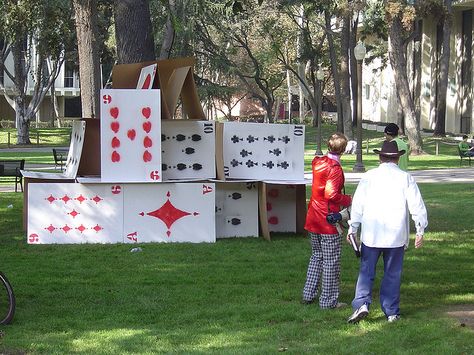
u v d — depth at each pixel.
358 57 31.58
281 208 15.24
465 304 9.35
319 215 9.05
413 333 7.87
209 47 55.66
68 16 49.72
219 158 14.45
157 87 14.80
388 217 8.19
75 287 10.44
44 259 12.56
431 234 15.23
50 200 14.03
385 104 79.00
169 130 14.47
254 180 14.57
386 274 8.38
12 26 48.81
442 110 56.12
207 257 12.69
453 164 38.19
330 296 9.10
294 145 14.97
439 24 56.81
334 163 9.00
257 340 7.82
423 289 10.22
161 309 9.20
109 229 14.10
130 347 7.57
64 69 82.81
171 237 14.16
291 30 61.34
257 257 12.70
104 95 13.83
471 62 58.47
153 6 36.94
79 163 14.76
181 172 14.57
